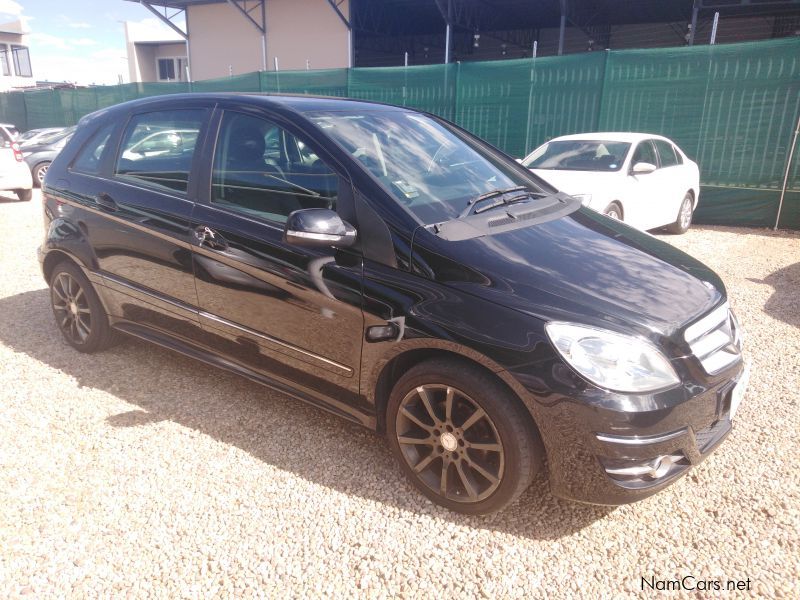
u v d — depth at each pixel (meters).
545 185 3.72
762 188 9.60
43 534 2.53
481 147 3.81
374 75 12.37
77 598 2.23
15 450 3.12
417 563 2.42
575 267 2.65
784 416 3.56
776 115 9.24
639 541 2.56
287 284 2.95
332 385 2.96
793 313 5.39
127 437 3.25
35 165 14.61
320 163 2.95
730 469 3.05
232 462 3.05
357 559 2.43
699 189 9.96
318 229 2.59
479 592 2.29
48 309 5.24
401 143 3.29
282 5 21.48
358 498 2.79
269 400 3.68
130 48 31.28
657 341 2.36
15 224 9.47
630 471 2.32
